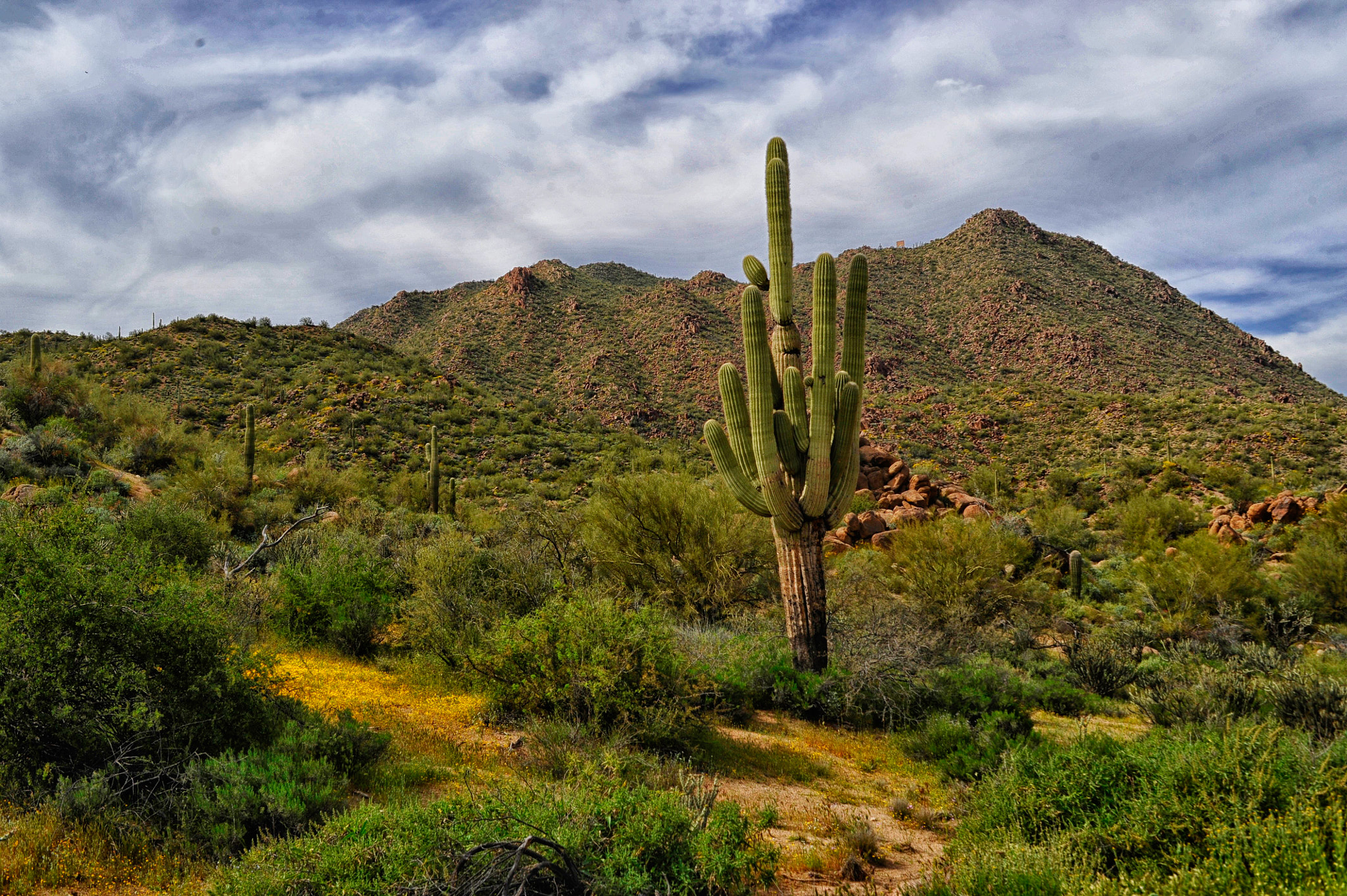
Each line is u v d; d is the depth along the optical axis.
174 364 50.06
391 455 42.50
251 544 18.58
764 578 17.75
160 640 5.38
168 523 13.88
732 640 12.27
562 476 45.25
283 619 11.62
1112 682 14.08
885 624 13.26
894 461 31.59
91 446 26.03
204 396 46.75
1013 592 19.25
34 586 5.11
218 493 22.30
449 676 9.86
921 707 10.14
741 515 17.41
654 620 8.62
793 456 11.16
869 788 7.79
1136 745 6.04
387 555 16.50
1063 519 34.91
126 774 4.93
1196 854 4.15
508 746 7.43
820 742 9.27
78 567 5.24
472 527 25.17
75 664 5.06
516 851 3.79
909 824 6.66
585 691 7.68
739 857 4.49
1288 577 24.02
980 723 8.99
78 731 4.96
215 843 4.47
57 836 4.45
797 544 11.34
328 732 6.10
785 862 5.38
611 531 16.23
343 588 11.72
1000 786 6.04
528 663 8.16
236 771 5.02
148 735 5.19
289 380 51.72
